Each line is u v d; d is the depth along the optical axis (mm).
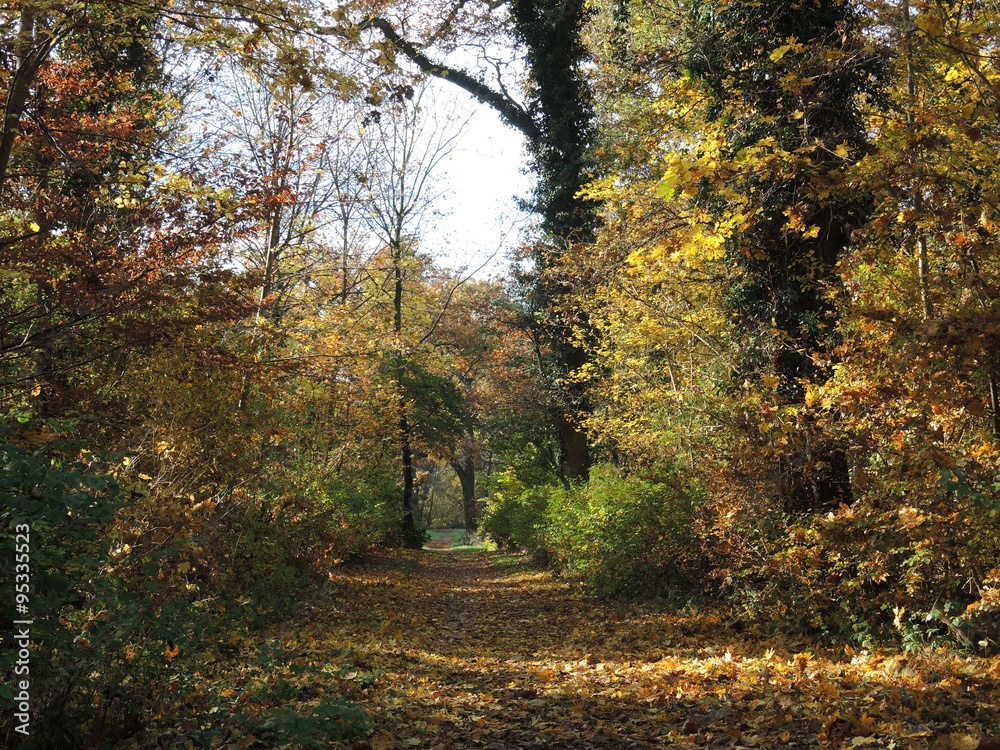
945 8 7262
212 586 8664
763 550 9227
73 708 4375
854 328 9555
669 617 10523
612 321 15711
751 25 10328
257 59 7211
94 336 9000
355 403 19047
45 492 3666
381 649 8914
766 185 10133
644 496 12656
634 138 13641
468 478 51188
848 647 7484
